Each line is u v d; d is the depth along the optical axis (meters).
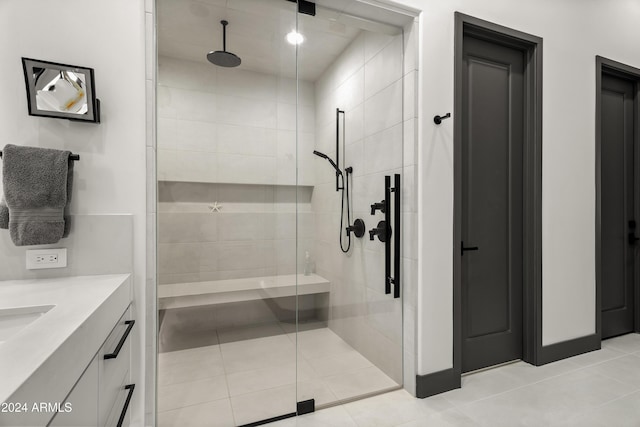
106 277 1.22
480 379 1.93
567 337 2.22
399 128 1.87
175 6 1.67
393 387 1.85
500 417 1.57
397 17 1.76
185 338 2.04
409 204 1.80
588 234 2.30
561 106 2.18
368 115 1.94
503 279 2.13
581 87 2.26
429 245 1.77
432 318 1.78
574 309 2.24
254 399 1.71
